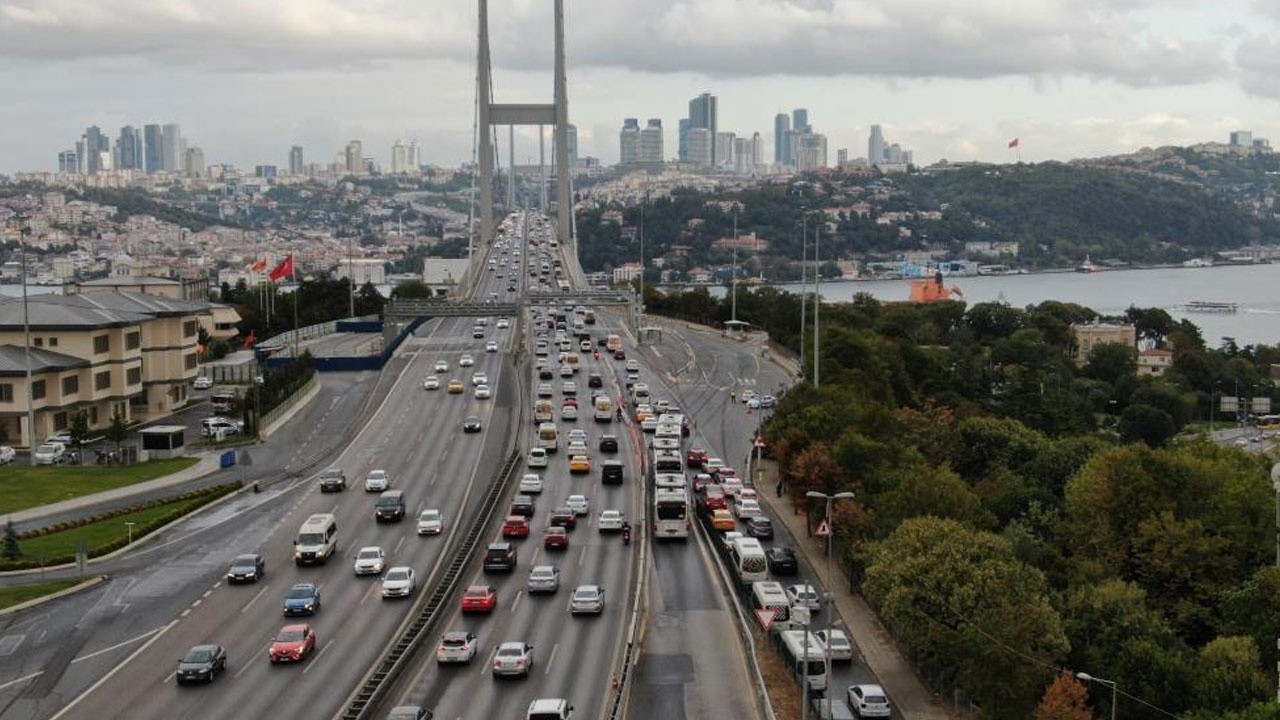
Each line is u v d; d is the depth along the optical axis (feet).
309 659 345.92
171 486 555.28
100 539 464.65
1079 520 468.75
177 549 459.73
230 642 361.10
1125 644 339.77
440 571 432.66
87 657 349.61
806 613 293.02
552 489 556.10
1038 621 335.67
